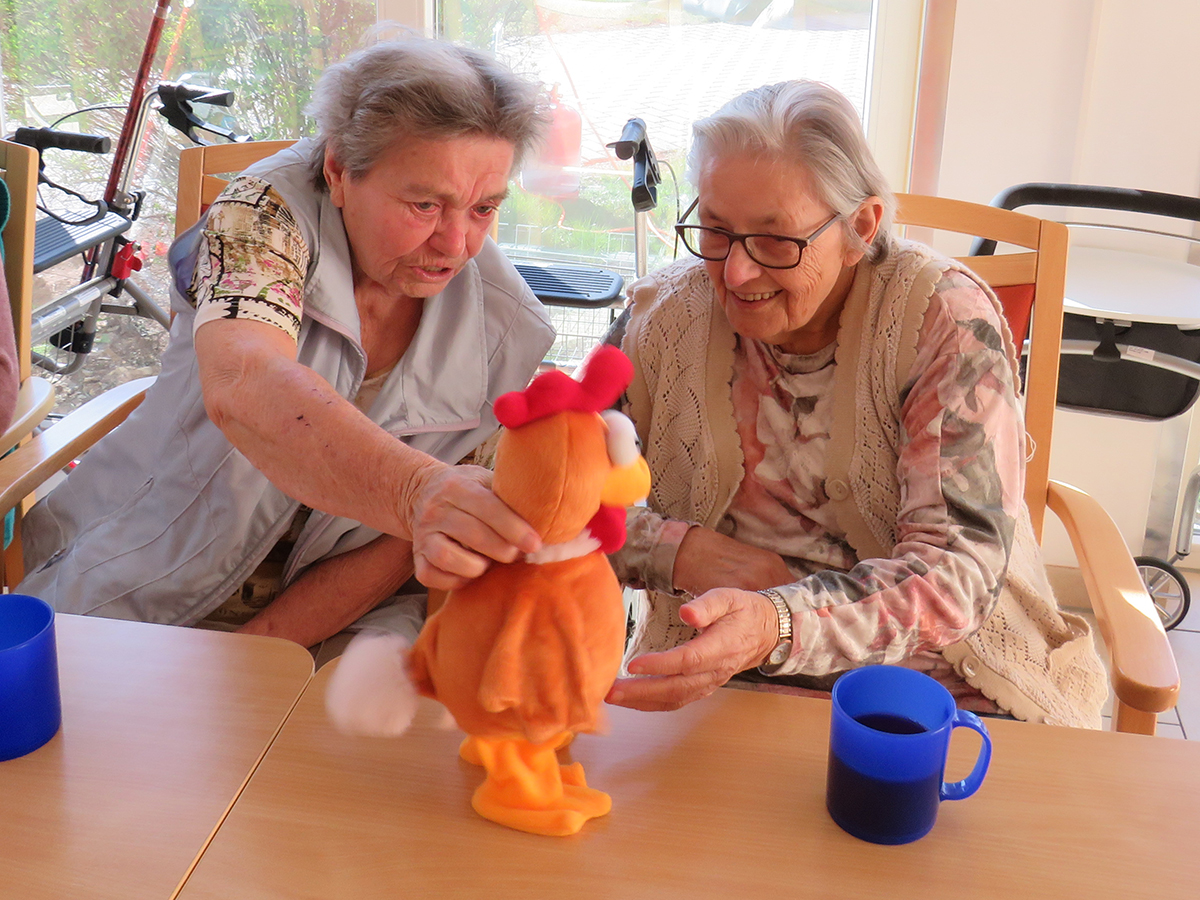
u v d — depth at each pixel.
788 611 0.81
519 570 0.60
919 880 0.63
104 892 0.61
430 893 0.62
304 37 2.21
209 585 1.12
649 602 1.17
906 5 1.93
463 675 0.60
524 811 0.67
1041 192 1.71
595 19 2.08
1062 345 1.65
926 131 1.94
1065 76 1.82
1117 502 2.09
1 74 2.41
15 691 0.70
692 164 0.97
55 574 1.18
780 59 2.05
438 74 0.92
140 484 1.17
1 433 1.27
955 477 0.92
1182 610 2.05
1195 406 2.05
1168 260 1.84
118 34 2.33
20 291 1.41
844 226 0.93
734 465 1.05
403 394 1.12
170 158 2.45
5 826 0.65
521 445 0.57
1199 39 1.77
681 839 0.67
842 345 1.00
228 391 0.86
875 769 0.64
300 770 0.72
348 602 1.13
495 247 1.19
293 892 0.62
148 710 0.77
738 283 0.92
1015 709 1.00
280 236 1.00
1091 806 0.70
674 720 0.78
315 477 0.78
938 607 0.86
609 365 0.57
